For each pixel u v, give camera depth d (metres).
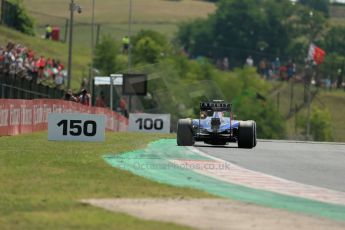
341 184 44.25
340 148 80.62
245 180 42.69
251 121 69.94
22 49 132.62
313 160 61.16
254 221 29.50
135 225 27.42
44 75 141.00
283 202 35.16
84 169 43.50
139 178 40.38
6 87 90.75
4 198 32.72
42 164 45.22
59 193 34.50
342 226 29.62
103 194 34.59
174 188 37.09
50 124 67.94
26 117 82.25
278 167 52.69
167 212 30.64
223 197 35.22
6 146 59.12
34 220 28.14
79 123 68.00
